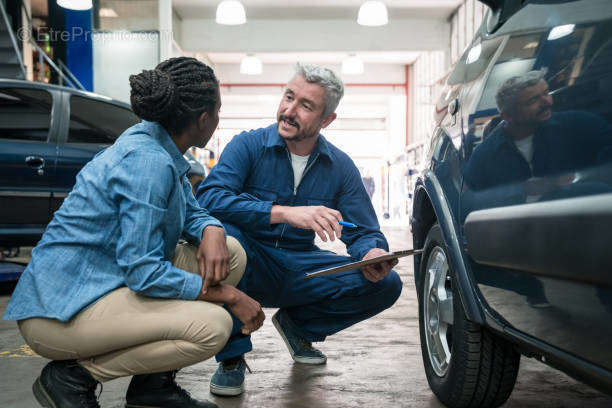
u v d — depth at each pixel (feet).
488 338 5.28
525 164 4.18
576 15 3.89
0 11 26.78
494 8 5.38
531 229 3.90
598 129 3.38
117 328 4.43
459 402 5.59
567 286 3.61
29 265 4.49
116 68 35.27
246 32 48.88
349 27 49.03
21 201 13.26
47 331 4.41
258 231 6.71
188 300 4.53
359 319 7.30
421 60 60.59
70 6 29.96
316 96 6.46
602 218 3.17
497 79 4.82
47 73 35.12
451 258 5.40
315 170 6.99
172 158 4.65
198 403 5.31
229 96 66.85
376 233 7.15
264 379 6.90
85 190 4.39
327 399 6.18
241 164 6.84
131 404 5.30
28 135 13.52
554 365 4.25
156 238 4.34
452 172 5.54
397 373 7.14
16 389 6.57
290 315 7.53
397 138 66.95
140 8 35.24
